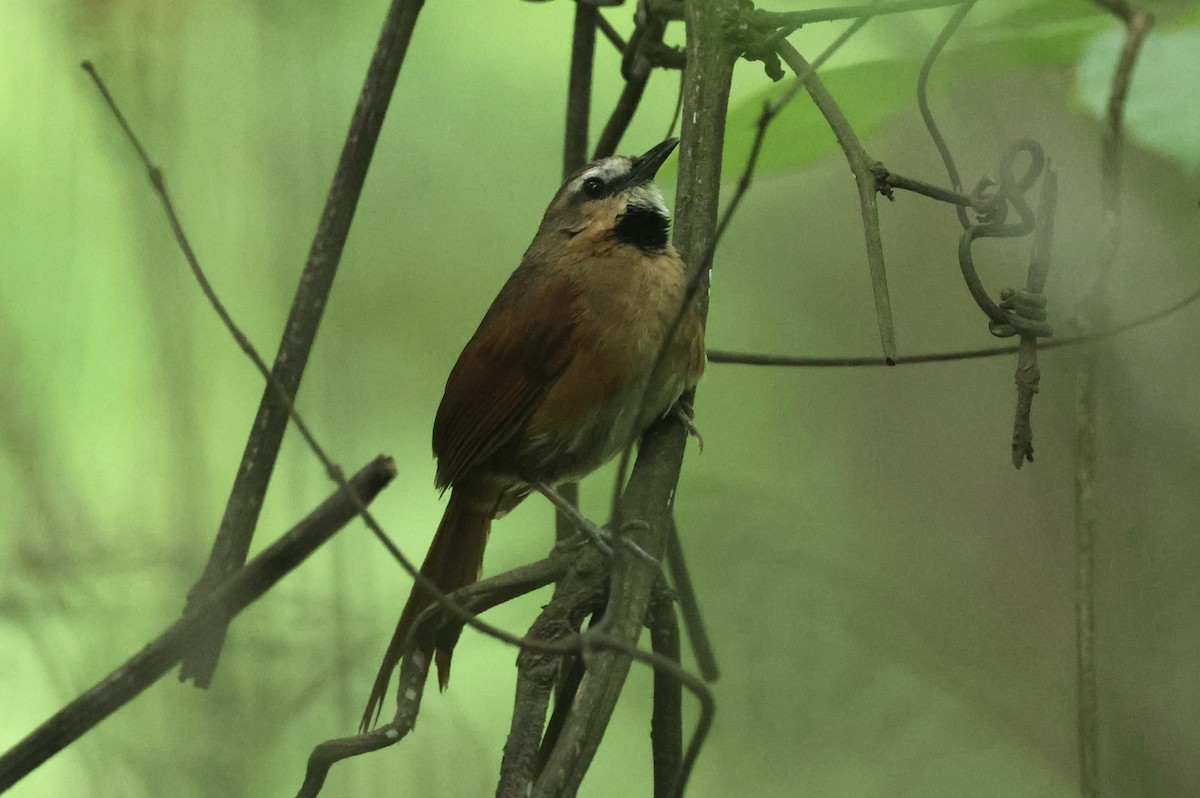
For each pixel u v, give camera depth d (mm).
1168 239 8414
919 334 13367
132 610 9227
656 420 6859
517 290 8406
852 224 14078
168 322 9484
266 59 9656
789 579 10406
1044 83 8195
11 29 10492
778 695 10281
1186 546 9438
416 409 12789
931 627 10531
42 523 9484
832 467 13219
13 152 10586
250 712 8695
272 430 5910
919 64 5602
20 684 9500
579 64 7617
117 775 8633
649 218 8203
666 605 5520
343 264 11922
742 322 14211
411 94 13500
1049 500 11516
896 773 10164
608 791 10695
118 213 10625
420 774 9102
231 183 10062
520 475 8453
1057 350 9109
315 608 8875
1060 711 10391
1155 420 9125
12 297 10453
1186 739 9445
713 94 5867
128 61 9414
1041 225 5328
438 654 6562
